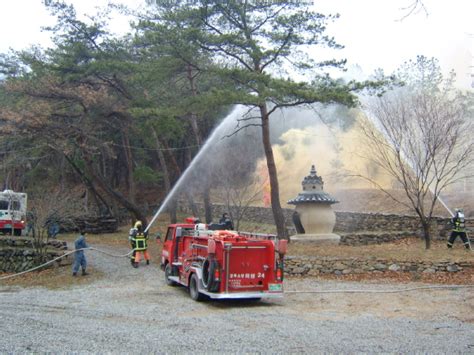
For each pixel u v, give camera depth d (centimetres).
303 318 1047
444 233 2159
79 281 1579
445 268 1530
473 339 862
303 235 2077
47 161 3538
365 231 2442
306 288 1402
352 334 900
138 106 2411
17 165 2950
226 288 1173
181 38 1936
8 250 1909
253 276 1195
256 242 1202
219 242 1198
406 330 931
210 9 1927
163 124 2341
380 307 1156
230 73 1795
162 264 1580
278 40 1894
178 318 1046
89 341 845
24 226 2659
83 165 3238
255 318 1048
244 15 1914
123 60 2522
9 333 907
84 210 2945
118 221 3700
